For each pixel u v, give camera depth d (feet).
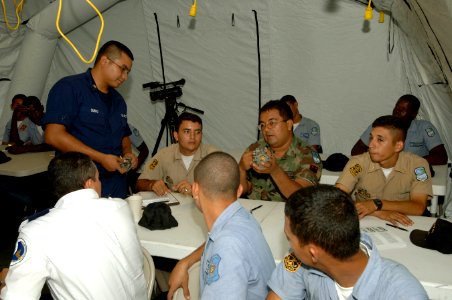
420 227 6.30
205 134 16.11
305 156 8.24
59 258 4.39
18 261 4.36
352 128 14.32
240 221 4.20
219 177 4.21
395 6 9.64
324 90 14.26
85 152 7.84
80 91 8.13
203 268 4.21
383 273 3.30
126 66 8.22
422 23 8.96
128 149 9.52
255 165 7.38
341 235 3.05
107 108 8.57
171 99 14.01
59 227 4.51
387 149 7.09
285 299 3.99
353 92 13.96
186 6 14.84
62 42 16.42
